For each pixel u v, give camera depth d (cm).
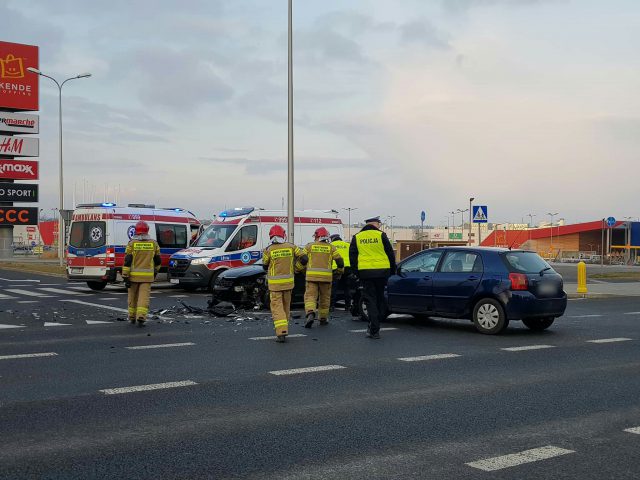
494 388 695
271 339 1042
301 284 1514
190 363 829
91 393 659
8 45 5212
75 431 527
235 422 557
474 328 1202
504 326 1099
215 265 1938
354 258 1056
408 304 1223
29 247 8388
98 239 2059
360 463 455
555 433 530
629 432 533
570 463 457
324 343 1004
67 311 1464
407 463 455
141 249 1207
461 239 8712
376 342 1017
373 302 1063
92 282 2169
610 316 1441
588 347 983
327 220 2195
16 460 456
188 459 461
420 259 1238
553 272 1155
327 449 485
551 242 7350
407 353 915
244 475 430
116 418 567
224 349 941
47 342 1001
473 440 509
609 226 4759
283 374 761
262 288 1463
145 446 489
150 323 1253
